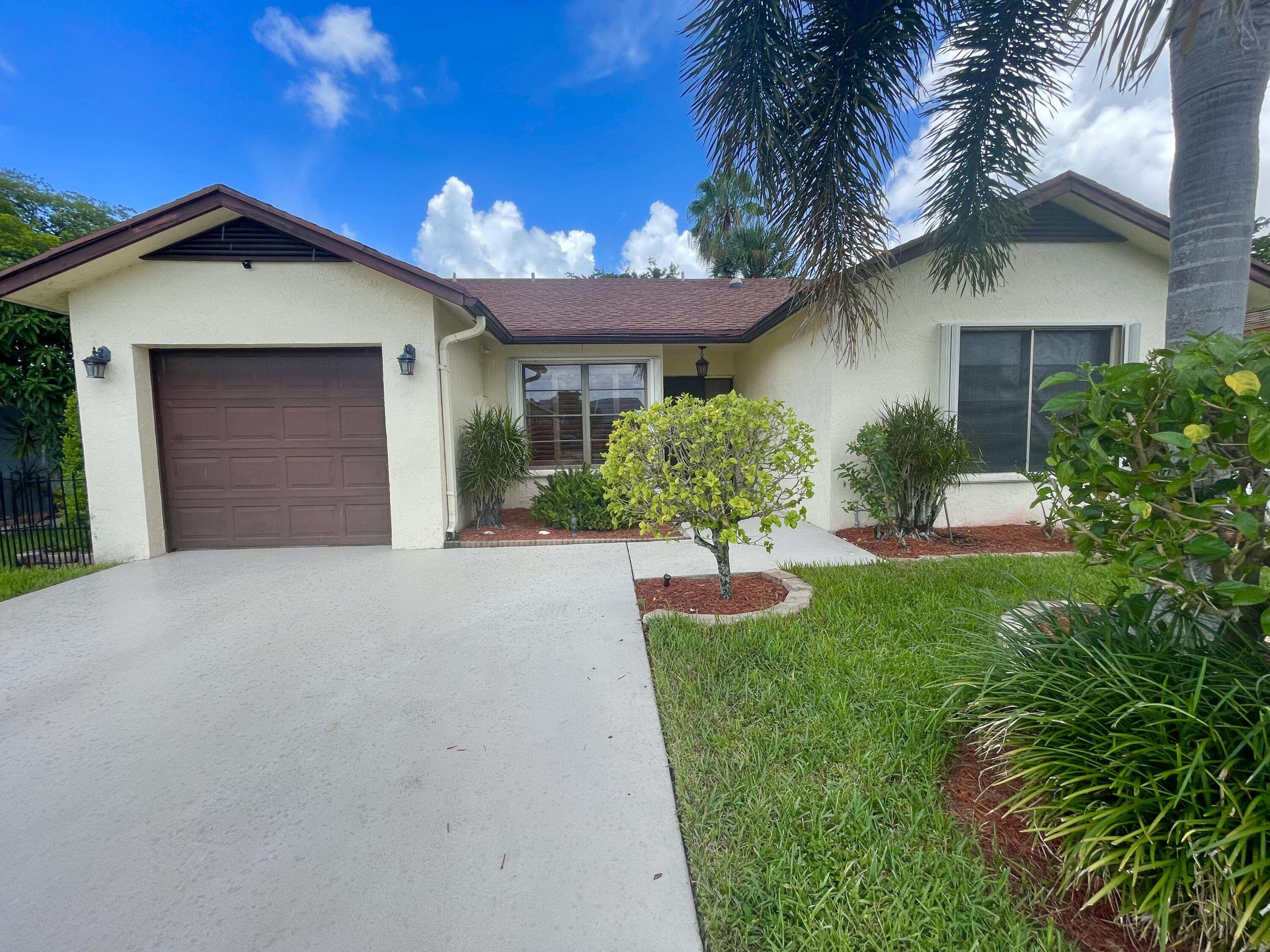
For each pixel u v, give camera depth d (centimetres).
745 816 204
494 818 214
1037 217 675
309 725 282
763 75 424
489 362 916
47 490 838
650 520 436
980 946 151
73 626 424
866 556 579
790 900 168
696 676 315
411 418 664
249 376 673
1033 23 411
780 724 263
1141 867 150
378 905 175
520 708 296
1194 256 255
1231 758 159
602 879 184
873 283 655
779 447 430
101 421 625
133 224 569
